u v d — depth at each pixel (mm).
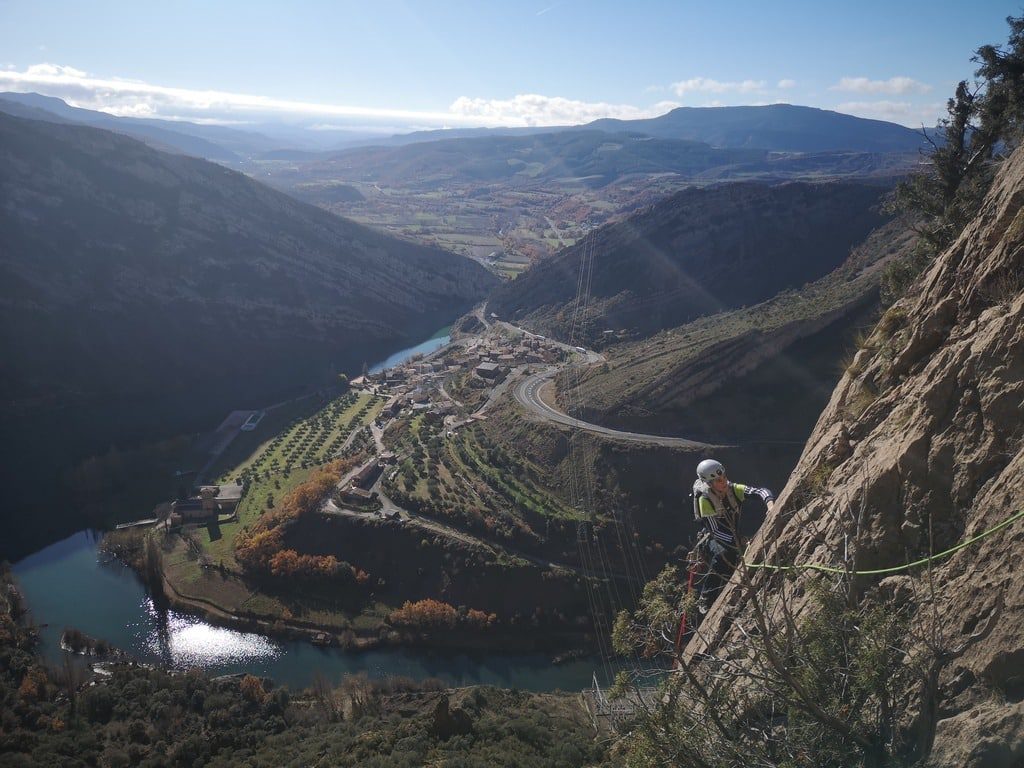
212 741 44938
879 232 122625
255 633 64812
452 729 36938
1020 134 20609
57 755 42500
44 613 66688
